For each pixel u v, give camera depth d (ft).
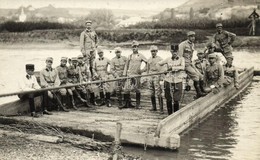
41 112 32.19
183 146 26.27
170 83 30.99
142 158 23.29
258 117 36.60
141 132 25.96
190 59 36.76
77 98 36.22
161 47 129.39
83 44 41.42
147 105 37.29
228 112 39.34
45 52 122.21
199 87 38.37
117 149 21.91
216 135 29.58
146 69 34.50
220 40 45.16
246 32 129.80
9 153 21.27
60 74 34.09
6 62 88.94
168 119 26.45
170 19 148.77
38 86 31.30
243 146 26.50
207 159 23.44
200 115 35.12
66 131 27.22
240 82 54.08
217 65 38.65
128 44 139.95
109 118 30.58
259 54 107.14
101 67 36.94
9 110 32.07
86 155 21.93
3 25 151.74
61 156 21.36
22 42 143.13
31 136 25.11
